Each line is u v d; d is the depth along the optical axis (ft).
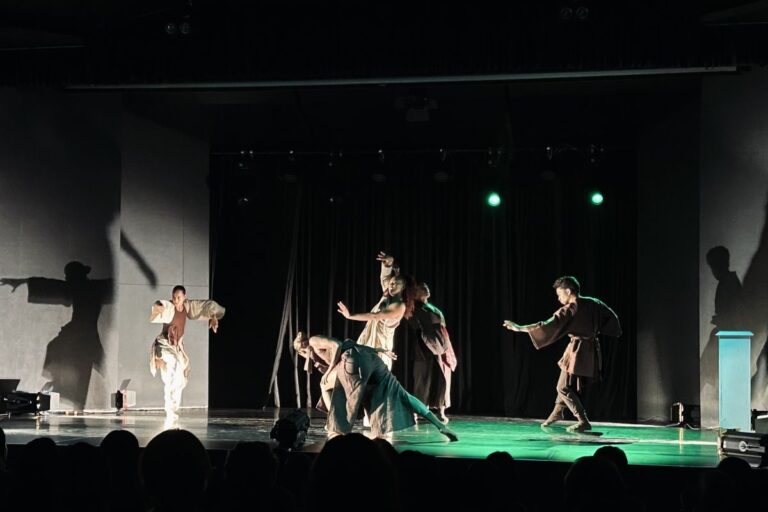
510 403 40.14
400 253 41.50
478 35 30.01
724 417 28.30
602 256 40.04
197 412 36.78
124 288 36.50
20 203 34.04
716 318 32.53
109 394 35.68
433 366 32.40
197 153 39.24
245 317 41.78
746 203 32.24
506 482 11.08
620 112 38.91
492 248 40.91
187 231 38.68
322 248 42.06
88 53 31.81
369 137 41.57
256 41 30.94
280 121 40.75
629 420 37.60
